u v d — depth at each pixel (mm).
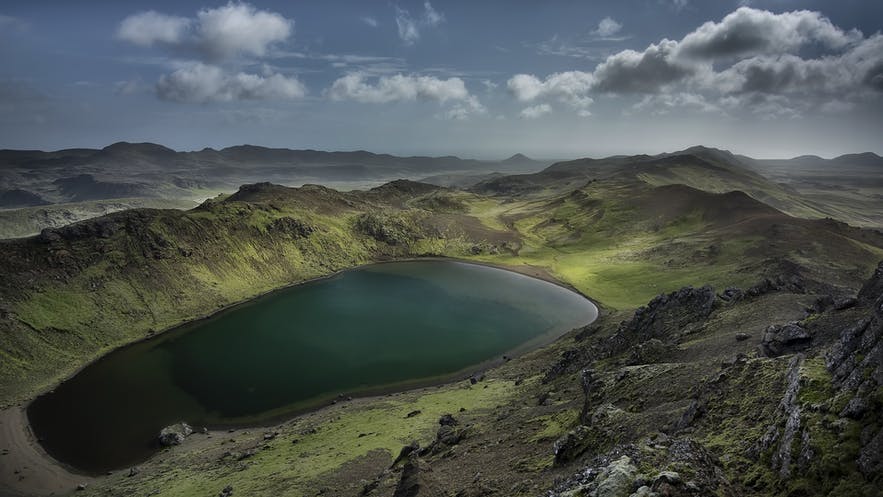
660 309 101688
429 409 97625
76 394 128375
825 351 39250
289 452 83688
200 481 76375
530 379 107125
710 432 38000
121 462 98438
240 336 168500
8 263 176500
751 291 97312
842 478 24859
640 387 58469
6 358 140375
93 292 182125
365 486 59531
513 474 46062
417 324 179625
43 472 94938
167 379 135625
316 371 138500
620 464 27422
